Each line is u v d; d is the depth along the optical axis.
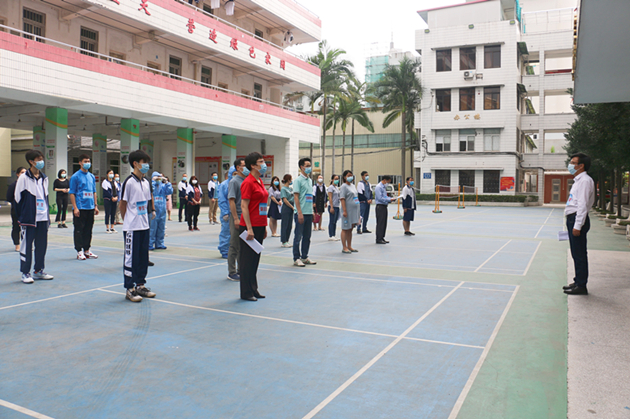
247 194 5.99
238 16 29.20
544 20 48.31
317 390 3.35
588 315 5.02
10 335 4.51
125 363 3.84
